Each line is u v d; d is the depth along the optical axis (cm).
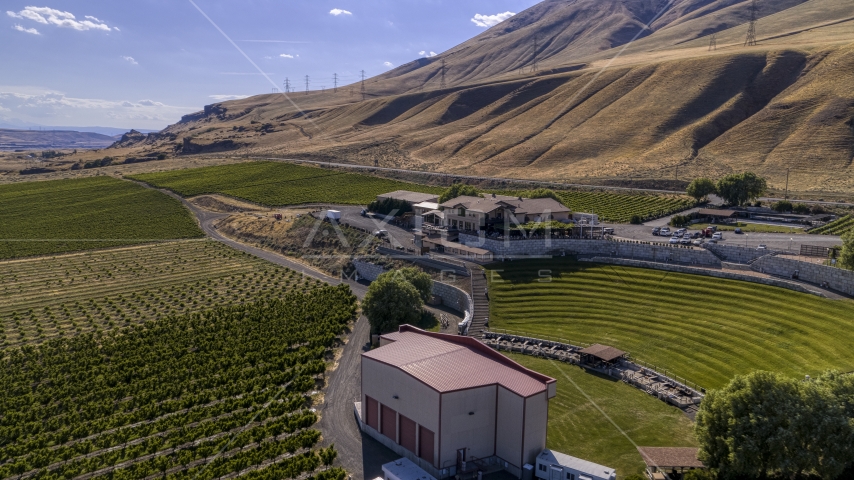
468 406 6688
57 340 11200
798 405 5700
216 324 11619
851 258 9931
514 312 11212
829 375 6262
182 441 7394
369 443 7450
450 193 17675
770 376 5956
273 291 14188
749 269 11400
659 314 10444
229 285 14975
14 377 9625
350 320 11844
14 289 15175
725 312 10006
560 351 9569
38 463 7012
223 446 7256
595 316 10756
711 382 8200
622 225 16512
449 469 6656
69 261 17900
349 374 9425
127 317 12762
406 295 10569
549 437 7169
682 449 6419
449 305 12150
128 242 19938
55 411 8469
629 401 7975
